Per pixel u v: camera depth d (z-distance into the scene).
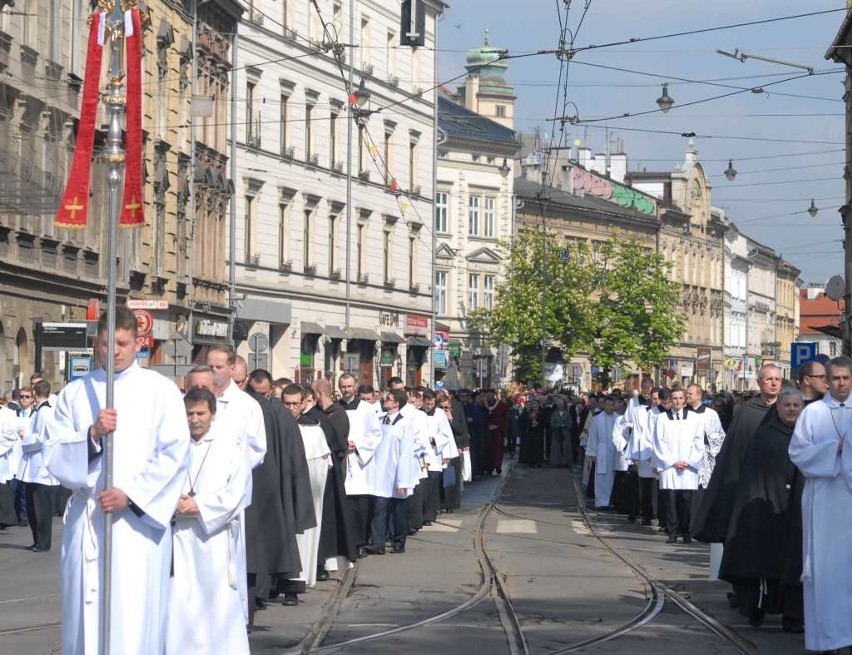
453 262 80.19
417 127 66.50
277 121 53.69
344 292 59.12
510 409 56.84
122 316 8.80
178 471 8.76
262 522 13.72
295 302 55.00
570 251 75.50
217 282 49.09
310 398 17.58
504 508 30.75
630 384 30.41
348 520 17.84
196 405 10.05
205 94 47.91
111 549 8.50
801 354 37.69
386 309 63.34
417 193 66.62
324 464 17.09
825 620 12.10
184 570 10.16
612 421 30.73
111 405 8.37
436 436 26.28
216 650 10.18
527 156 97.12
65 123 36.19
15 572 18.31
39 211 28.38
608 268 85.81
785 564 13.37
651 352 76.44
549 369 74.25
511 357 76.75
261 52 52.44
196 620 10.14
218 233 49.44
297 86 55.00
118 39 8.80
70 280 36.50
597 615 14.98
